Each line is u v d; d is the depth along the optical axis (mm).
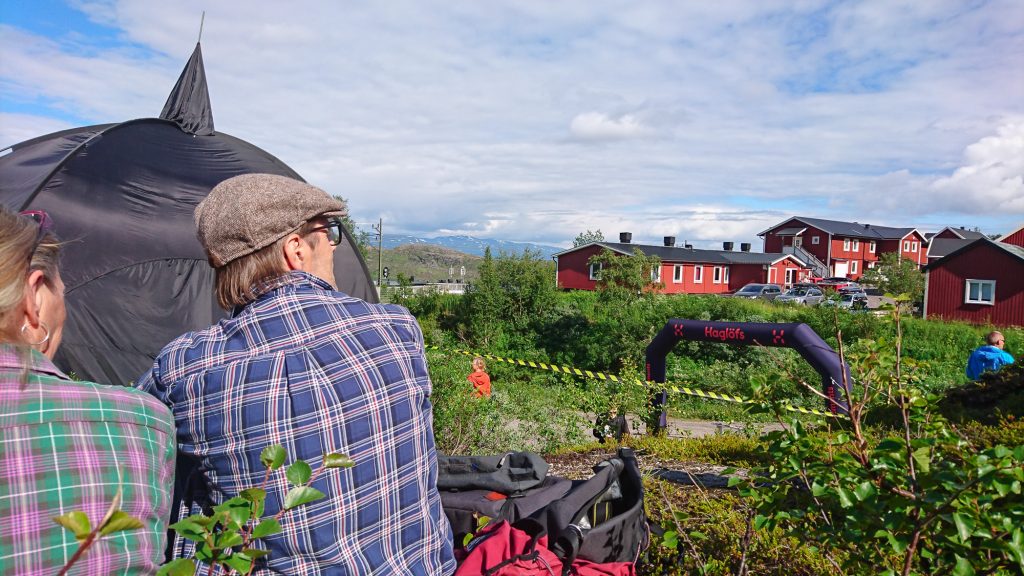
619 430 8609
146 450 1274
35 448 1133
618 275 31062
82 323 5703
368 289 8359
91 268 5855
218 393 1516
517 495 2256
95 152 6359
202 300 6324
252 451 1490
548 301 25656
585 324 24469
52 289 1341
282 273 1697
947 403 9602
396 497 1609
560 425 8852
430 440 1771
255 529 1282
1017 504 1771
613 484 2314
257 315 1620
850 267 72938
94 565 1130
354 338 1646
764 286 48375
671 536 2738
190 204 6613
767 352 18828
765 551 3363
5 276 1180
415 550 1660
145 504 1236
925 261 77875
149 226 6270
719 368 19141
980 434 6441
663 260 54219
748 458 6664
